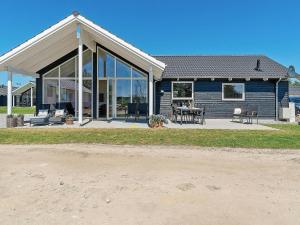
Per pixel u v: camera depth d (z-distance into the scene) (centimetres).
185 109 1686
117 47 1669
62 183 566
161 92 2180
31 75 1884
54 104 1889
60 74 2002
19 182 573
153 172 646
